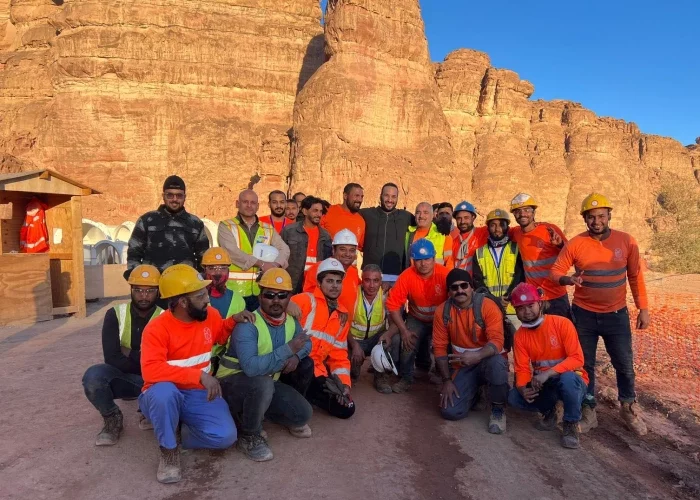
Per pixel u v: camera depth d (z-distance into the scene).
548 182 70.62
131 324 4.54
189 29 57.28
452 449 4.71
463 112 70.19
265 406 4.29
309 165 50.16
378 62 52.94
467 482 4.07
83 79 53.94
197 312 3.94
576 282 5.29
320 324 5.27
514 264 6.50
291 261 7.17
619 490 4.12
